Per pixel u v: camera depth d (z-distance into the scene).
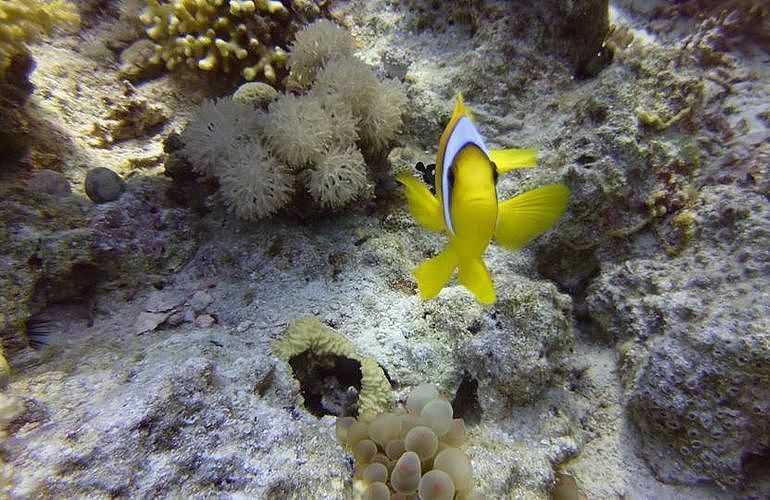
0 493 0.17
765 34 0.45
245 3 0.48
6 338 0.26
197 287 0.35
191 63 0.49
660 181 0.37
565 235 0.39
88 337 0.30
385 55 0.51
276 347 0.31
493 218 0.16
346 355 0.31
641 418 0.32
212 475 0.20
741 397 0.28
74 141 0.40
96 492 0.18
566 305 0.35
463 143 0.17
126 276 0.33
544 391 0.33
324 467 0.22
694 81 0.39
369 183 0.40
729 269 0.32
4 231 0.29
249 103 0.40
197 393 0.22
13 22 0.36
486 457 0.28
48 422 0.20
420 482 0.23
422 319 0.34
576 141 0.40
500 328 0.33
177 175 0.38
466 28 0.51
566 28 0.47
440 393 0.32
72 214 0.32
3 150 0.34
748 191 0.34
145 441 0.20
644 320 0.34
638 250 0.38
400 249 0.39
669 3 0.57
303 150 0.35
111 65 0.49
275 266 0.36
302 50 0.43
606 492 0.31
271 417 0.23
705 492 0.30
